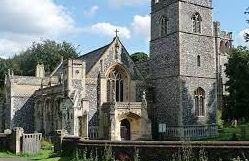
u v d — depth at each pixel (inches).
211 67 2121.1
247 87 1749.5
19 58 4121.6
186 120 1964.8
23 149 1419.8
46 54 3929.6
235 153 896.9
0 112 2596.0
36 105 2319.1
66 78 1854.1
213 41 2153.1
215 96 2117.4
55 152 1330.0
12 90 2335.1
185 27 2039.9
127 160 1040.8
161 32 2156.7
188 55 2028.8
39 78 2458.2
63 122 1834.4
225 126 2677.2
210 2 2162.9
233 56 1863.9
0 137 1529.3
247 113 1795.0
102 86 1966.0
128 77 2082.9
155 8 2219.5
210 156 924.6
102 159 1083.3
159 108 2111.2
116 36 2060.8
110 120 1834.4
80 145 1174.3
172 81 2022.6
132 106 1907.0
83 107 1822.1
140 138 1920.5
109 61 2018.9
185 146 951.6
